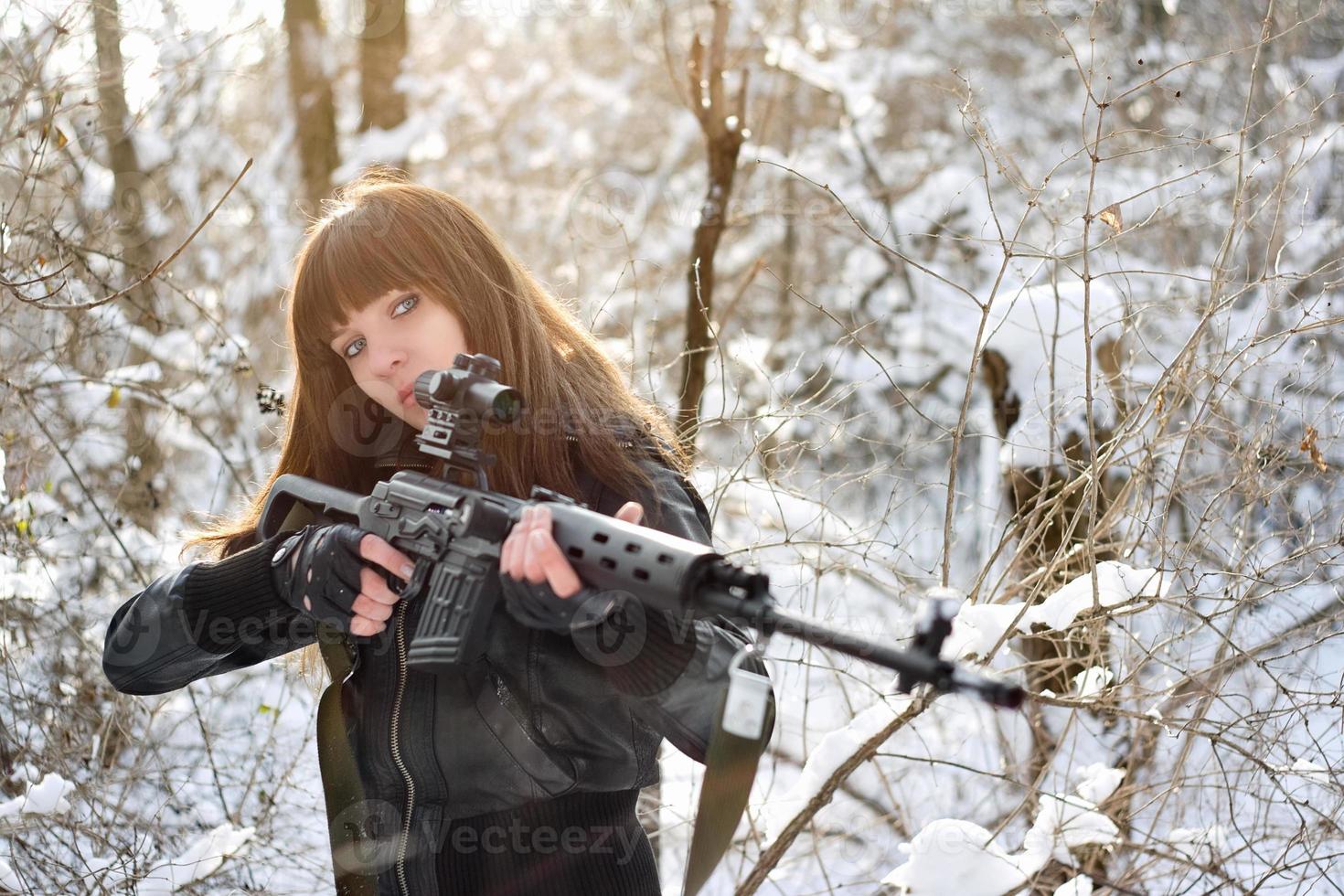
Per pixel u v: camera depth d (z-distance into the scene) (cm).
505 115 990
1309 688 285
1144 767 293
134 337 423
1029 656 315
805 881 297
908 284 619
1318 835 252
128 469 373
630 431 176
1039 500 269
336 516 176
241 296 610
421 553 151
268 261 614
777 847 240
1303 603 289
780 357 688
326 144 685
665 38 400
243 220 634
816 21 821
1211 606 294
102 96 408
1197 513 306
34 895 243
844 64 789
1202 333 259
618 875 162
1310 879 255
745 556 323
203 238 568
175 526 422
